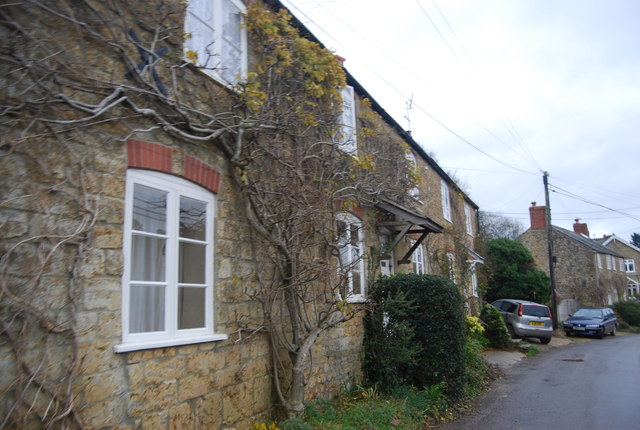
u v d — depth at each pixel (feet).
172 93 17.20
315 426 20.26
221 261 18.38
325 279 23.45
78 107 13.29
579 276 119.34
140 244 15.51
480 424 24.88
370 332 29.86
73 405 12.26
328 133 25.43
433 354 28.81
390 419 22.16
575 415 26.20
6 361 11.23
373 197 30.58
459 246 58.90
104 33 14.98
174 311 16.17
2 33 12.41
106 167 14.16
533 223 124.77
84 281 13.00
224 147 18.89
